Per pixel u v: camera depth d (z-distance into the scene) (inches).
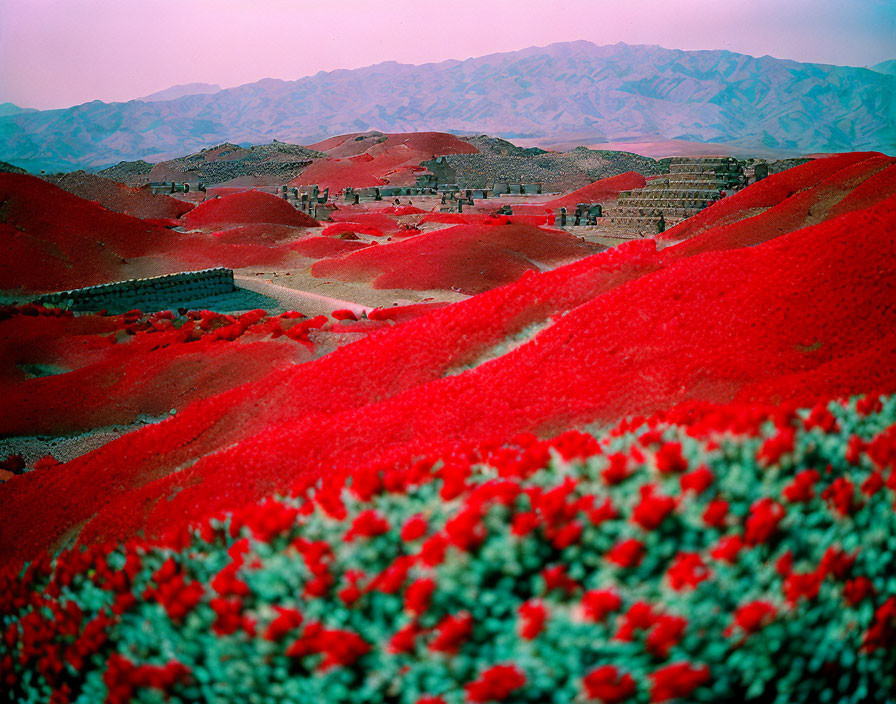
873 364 452.4
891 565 254.7
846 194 1451.8
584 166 5270.7
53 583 350.0
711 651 214.4
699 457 267.9
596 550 237.9
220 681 258.1
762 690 222.1
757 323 582.2
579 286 843.4
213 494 536.7
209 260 2028.8
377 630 234.4
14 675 314.2
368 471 301.3
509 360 665.0
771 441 263.3
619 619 217.2
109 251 1935.3
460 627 220.5
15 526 624.7
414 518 259.9
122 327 1259.8
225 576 266.2
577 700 212.1
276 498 359.6
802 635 223.9
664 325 634.8
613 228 2461.9
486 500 251.6
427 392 641.6
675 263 791.1
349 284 1755.7
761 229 1440.7
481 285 1696.6
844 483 255.8
